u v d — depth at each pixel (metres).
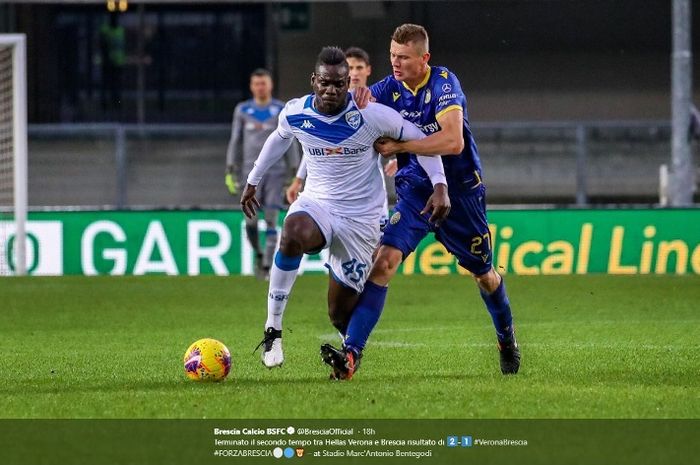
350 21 83.12
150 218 63.91
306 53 84.00
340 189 28.59
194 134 71.69
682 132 64.00
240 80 87.31
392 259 28.41
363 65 39.19
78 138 71.44
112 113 88.06
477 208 29.58
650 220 62.94
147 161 71.69
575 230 63.06
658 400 25.64
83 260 63.94
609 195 73.19
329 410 24.75
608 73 83.38
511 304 49.59
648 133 72.69
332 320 30.03
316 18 83.50
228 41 87.06
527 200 73.62
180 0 69.25
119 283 59.06
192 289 56.06
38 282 59.66
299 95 84.31
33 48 86.38
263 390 26.92
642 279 60.03
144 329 41.78
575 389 27.06
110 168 71.62
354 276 29.09
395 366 31.58
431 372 30.41
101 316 45.88
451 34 83.44
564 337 38.66
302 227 28.16
